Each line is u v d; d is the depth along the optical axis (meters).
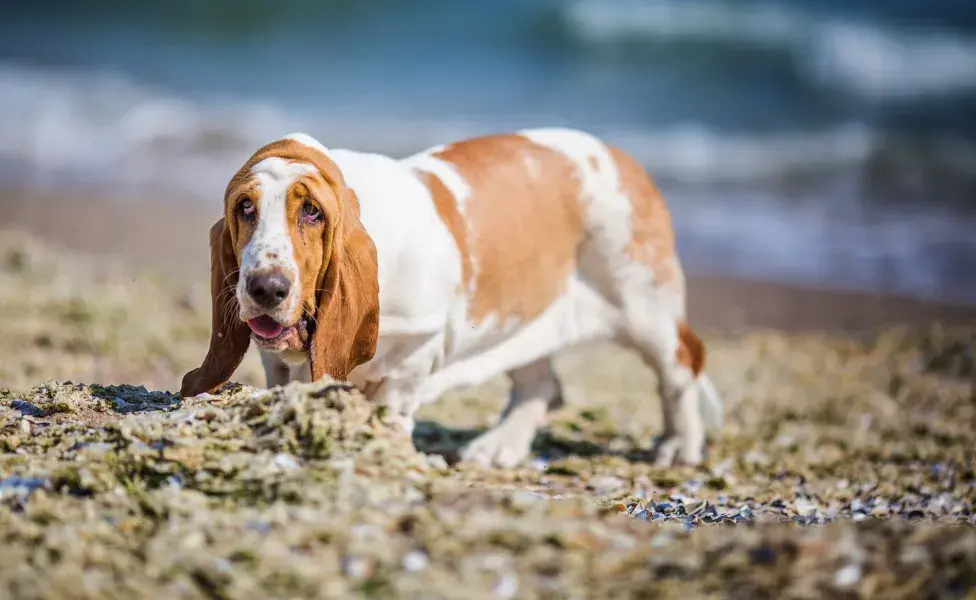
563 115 24.14
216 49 26.83
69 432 5.34
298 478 4.78
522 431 7.73
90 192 17.33
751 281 15.49
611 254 7.40
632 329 7.56
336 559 4.17
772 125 24.31
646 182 7.60
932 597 4.13
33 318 9.87
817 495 6.95
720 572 4.28
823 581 4.21
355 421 5.23
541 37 28.23
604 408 9.55
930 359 11.76
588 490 6.69
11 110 21.31
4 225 14.99
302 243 5.34
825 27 29.61
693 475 7.44
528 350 7.15
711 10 29.94
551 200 7.08
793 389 10.67
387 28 28.50
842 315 14.21
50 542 4.26
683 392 7.81
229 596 3.93
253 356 10.05
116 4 28.39
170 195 17.64
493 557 4.26
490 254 6.61
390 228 5.94
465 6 29.31
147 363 9.21
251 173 5.40
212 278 5.73
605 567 4.28
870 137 23.34
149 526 4.51
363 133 21.64
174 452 5.02
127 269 12.77
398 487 4.78
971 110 25.75
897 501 6.81
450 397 9.58
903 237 17.97
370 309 5.66
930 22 31.06
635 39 28.14
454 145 6.94
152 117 21.70
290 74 25.69
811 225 18.44
